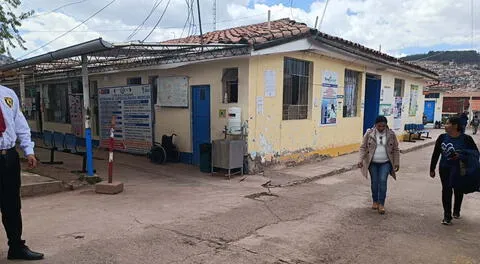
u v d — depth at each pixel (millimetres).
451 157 5625
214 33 12688
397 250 4668
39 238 4762
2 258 4137
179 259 4234
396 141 6398
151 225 5359
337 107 12344
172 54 9492
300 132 10656
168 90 10773
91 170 8266
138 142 11984
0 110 3846
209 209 6254
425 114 31781
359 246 4777
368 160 6449
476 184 5598
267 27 10719
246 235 5070
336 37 10289
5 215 4004
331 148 12227
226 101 9430
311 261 4297
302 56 10383
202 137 10094
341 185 8539
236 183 8266
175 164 10500
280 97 9781
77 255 4270
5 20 9969
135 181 8398
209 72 9664
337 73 12141
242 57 8508
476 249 4746
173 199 6848
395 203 7020
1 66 10492
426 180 9445
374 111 15375
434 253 4594
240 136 9047
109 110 12852
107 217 5688
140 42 7473
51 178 7816
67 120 15773
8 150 3916
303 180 8750
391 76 16109
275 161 9859
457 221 5918
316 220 5836
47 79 15359
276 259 4320
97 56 9641
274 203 6754
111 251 4406
